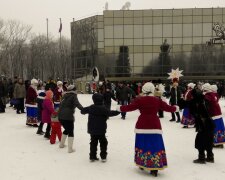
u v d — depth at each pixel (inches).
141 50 1834.4
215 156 325.7
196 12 1811.0
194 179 257.6
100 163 303.3
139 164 270.7
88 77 1943.9
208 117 297.0
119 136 433.1
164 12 1822.1
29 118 518.9
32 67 2942.9
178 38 1822.1
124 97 713.6
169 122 576.7
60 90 502.3
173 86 612.1
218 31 1798.7
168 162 305.9
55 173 273.9
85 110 306.0
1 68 2250.2
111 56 1851.6
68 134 344.5
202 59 1812.3
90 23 1925.4
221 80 1802.4
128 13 1836.9
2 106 729.0
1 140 409.7
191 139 412.8
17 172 277.0
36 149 359.6
